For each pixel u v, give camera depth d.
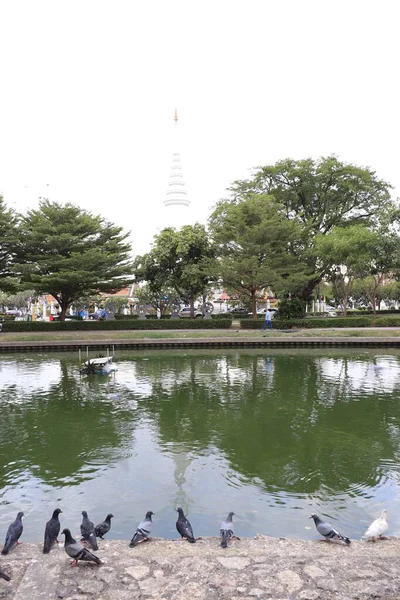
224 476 10.79
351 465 11.38
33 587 5.50
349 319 41.59
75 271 38.94
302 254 44.59
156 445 12.95
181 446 12.84
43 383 21.53
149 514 7.02
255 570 5.83
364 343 33.94
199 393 19.14
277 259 41.56
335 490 9.98
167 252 45.72
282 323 41.25
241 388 20.03
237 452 12.34
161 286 47.88
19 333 38.47
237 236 40.97
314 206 48.00
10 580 5.66
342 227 46.84
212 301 75.50
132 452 12.43
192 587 5.43
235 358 29.28
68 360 29.05
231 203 46.50
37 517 8.94
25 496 9.88
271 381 21.50
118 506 9.38
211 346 34.62
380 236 41.12
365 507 9.20
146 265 47.12
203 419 15.38
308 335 35.19
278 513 8.99
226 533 6.61
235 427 14.50
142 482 10.51
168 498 9.70
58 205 42.03
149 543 6.76
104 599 5.24
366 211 47.12
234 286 43.84
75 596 5.32
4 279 42.72
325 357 29.23
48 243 39.72
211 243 45.88
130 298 71.12
